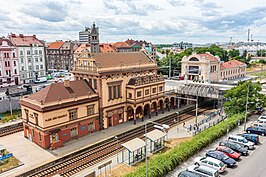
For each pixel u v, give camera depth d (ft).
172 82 280.10
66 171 112.88
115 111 174.81
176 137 154.61
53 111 134.62
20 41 328.08
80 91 156.35
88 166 118.42
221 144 130.00
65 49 469.57
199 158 112.06
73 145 138.92
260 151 127.03
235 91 176.14
